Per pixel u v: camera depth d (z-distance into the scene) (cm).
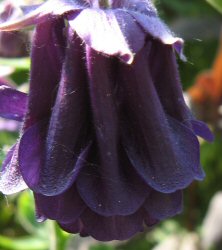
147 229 25
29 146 11
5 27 11
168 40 10
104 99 11
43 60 11
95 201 11
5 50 19
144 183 11
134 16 10
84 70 11
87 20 10
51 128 11
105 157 11
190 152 11
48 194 11
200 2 28
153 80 11
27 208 21
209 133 12
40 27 11
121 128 11
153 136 11
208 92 22
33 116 11
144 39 10
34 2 14
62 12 10
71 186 11
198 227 25
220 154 26
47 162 11
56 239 17
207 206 26
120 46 10
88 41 10
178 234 24
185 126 11
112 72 11
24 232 27
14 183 11
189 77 28
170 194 11
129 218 11
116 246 25
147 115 11
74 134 11
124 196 11
